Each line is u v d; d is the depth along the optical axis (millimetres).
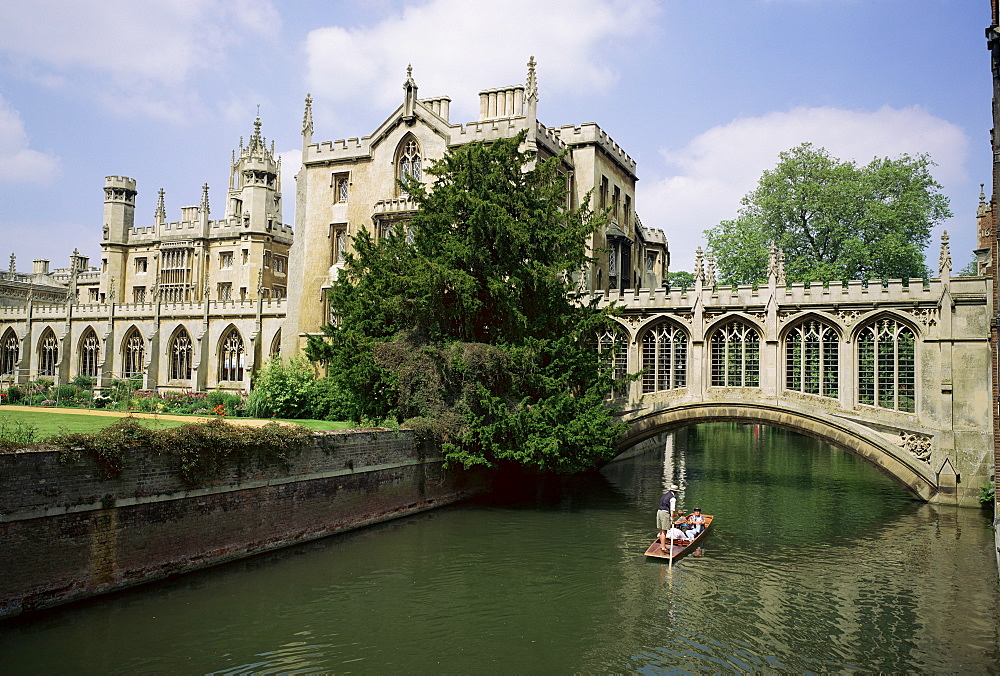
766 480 36531
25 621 13586
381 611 15953
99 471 15031
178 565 16844
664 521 21938
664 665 13680
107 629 14031
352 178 43812
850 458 46562
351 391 27766
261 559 18828
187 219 70500
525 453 25609
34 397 43438
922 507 28562
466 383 26094
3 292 73500
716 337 32094
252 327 53344
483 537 22609
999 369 19797
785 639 15070
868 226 45062
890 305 29078
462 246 26438
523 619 15812
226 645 13789
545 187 29547
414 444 25375
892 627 15820
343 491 22078
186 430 17188
